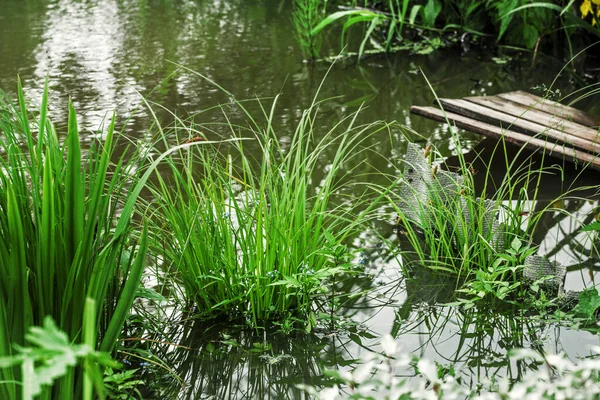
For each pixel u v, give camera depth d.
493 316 3.20
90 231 2.32
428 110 5.18
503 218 3.94
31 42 8.07
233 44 8.16
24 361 1.51
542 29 8.23
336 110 6.19
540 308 3.22
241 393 2.67
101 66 7.19
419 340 3.01
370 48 8.34
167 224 3.50
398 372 2.76
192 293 3.22
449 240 3.75
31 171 2.49
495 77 7.33
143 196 4.21
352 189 4.54
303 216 3.28
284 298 3.16
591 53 7.99
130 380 2.72
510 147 5.17
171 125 5.57
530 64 7.79
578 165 4.77
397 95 6.69
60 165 2.47
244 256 3.18
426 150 3.94
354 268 3.62
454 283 3.50
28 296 2.25
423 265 3.64
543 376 2.15
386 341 1.99
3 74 6.88
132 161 3.03
